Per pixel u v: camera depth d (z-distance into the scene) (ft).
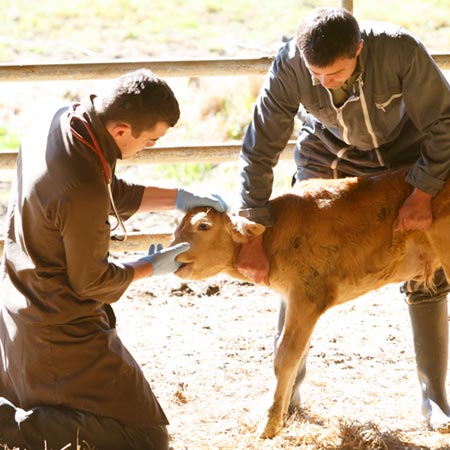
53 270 24.13
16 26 80.12
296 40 25.05
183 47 76.13
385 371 33.68
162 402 30.40
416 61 25.35
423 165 26.30
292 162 61.11
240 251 27.61
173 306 41.60
